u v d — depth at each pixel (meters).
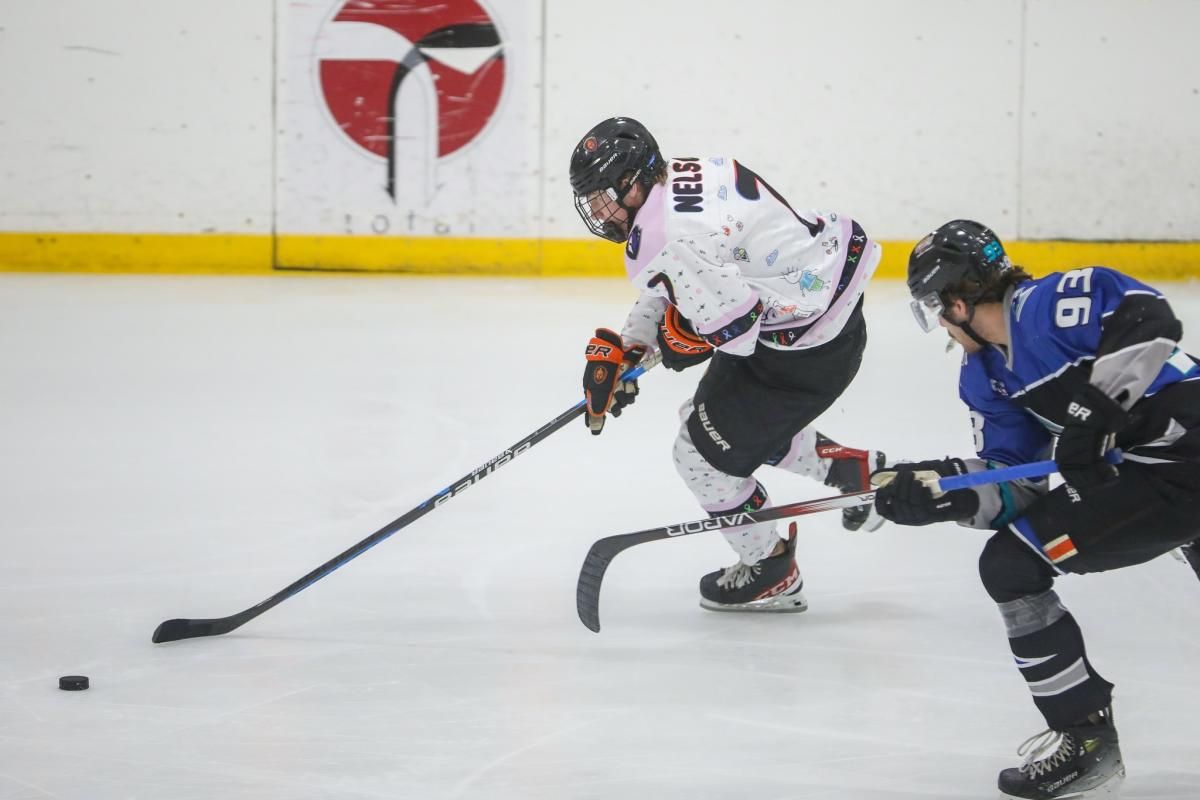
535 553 15.30
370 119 38.16
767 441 12.63
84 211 38.00
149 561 14.91
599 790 9.73
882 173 39.22
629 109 38.66
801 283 11.84
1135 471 9.23
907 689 11.58
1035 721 10.93
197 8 37.44
